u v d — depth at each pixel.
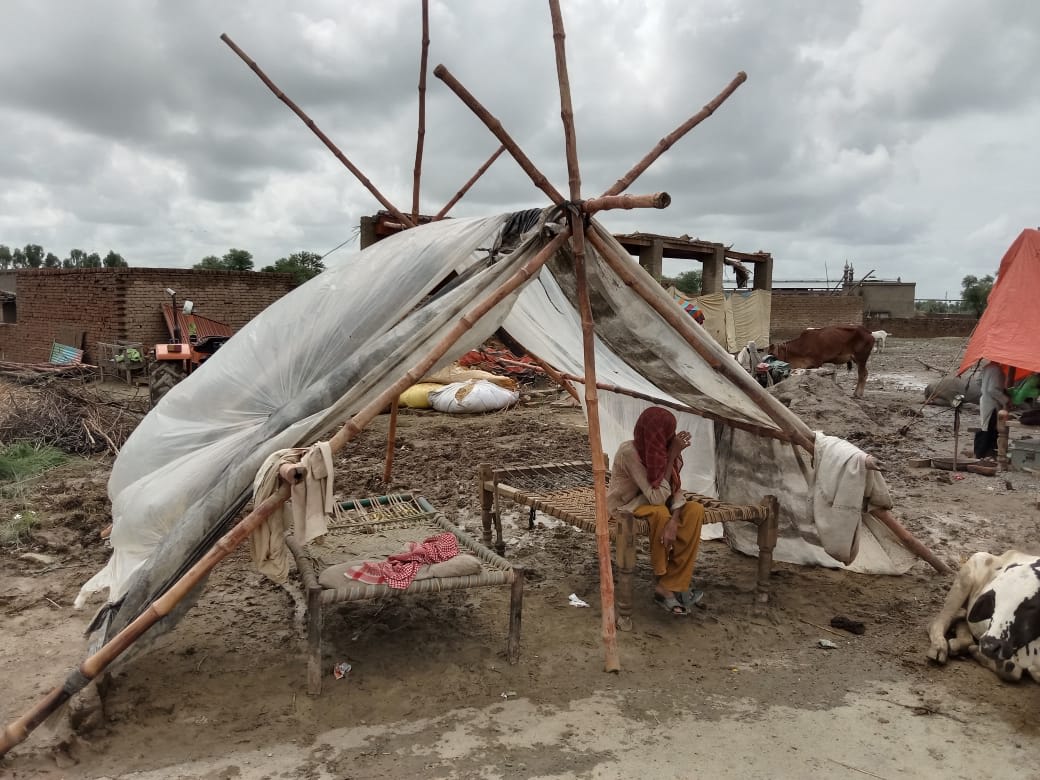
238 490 3.85
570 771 3.40
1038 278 10.10
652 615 5.14
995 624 4.32
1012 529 6.95
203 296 19.61
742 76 4.87
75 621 4.92
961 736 3.71
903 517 7.34
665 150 4.63
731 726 3.79
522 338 6.61
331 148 5.41
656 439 4.84
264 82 5.30
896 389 18.81
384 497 5.95
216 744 3.57
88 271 19.41
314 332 4.47
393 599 5.30
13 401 10.89
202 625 4.87
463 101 3.89
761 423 5.65
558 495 5.73
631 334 4.85
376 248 4.80
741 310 27.34
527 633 4.80
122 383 17.67
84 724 3.59
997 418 9.80
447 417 13.46
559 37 4.10
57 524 6.86
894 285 52.66
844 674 4.36
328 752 3.52
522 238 4.69
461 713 3.88
